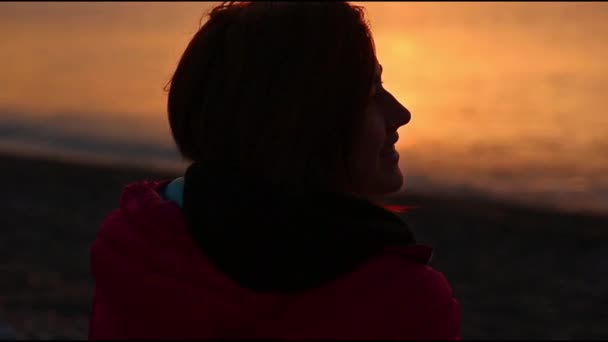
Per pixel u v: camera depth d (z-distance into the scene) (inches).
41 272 452.1
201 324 49.1
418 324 49.5
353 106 51.6
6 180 784.3
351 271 49.5
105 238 53.5
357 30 52.2
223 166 52.2
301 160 50.9
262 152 50.8
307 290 49.0
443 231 600.7
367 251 49.7
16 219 609.6
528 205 703.1
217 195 50.5
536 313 414.3
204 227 49.8
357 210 51.4
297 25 51.3
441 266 506.3
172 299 49.6
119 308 51.7
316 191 51.0
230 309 48.8
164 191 57.4
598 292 448.5
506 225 617.9
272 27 51.4
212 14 54.9
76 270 461.7
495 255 533.3
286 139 50.6
